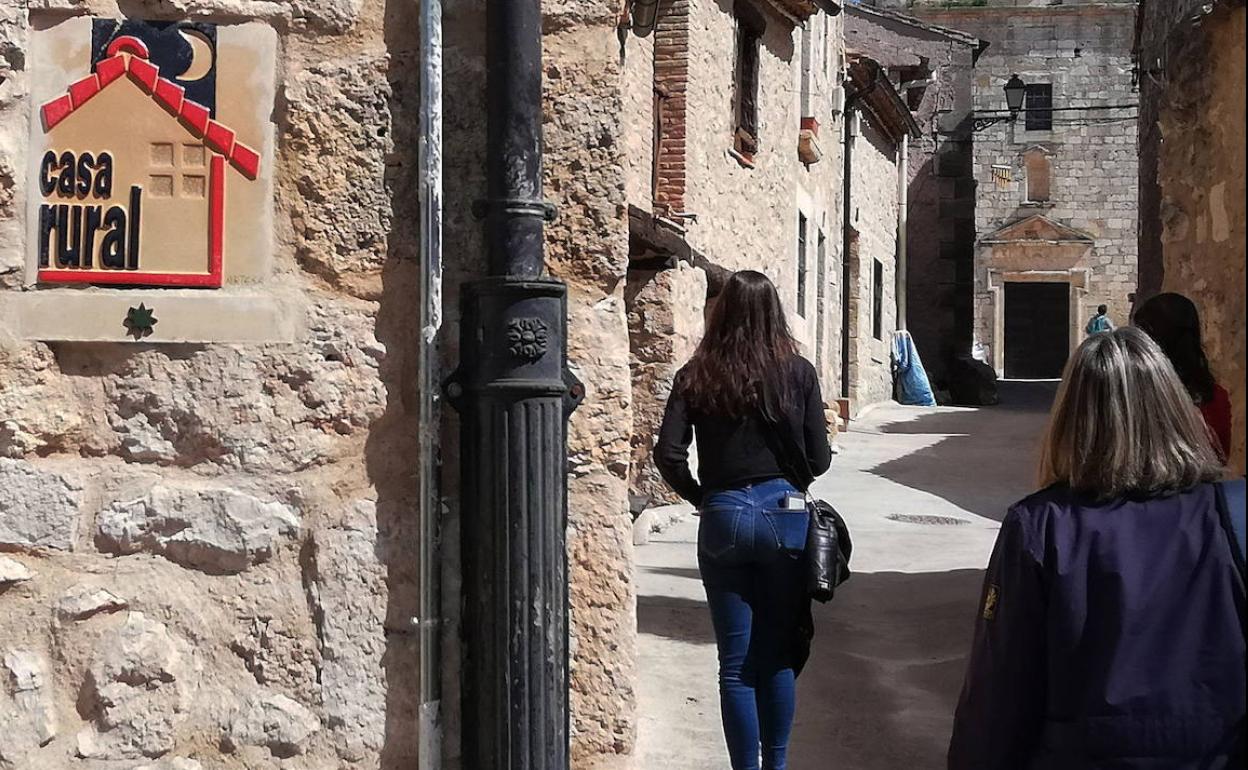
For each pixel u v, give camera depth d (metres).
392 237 3.16
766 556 3.95
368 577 3.13
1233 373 5.92
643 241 9.95
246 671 3.14
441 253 3.12
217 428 3.14
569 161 3.16
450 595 3.14
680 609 7.37
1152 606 2.00
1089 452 2.13
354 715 3.13
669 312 11.35
